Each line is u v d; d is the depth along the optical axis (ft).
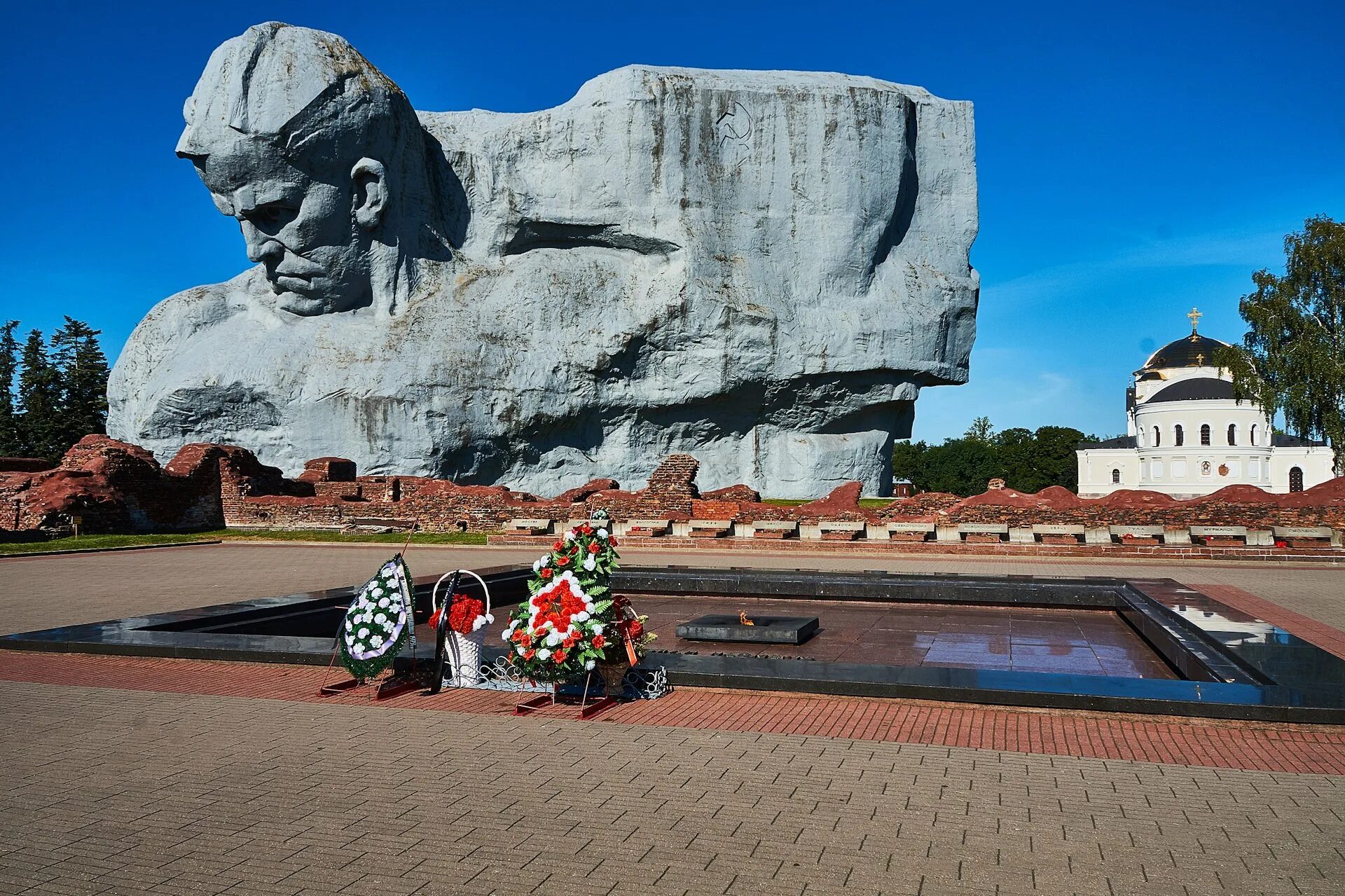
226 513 104.63
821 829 15.53
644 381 182.80
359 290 177.78
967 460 365.81
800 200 182.39
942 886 13.43
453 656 26.23
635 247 184.55
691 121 179.42
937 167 193.88
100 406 228.43
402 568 25.84
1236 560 65.62
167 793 17.43
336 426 168.45
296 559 71.77
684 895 13.16
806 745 20.44
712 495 86.84
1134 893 13.20
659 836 15.28
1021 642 33.68
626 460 185.98
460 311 177.68
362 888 13.41
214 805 16.78
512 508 94.73
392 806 16.71
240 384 168.25
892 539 75.56
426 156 182.29
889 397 187.11
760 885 13.44
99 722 22.47
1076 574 58.39
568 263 183.21
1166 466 277.64
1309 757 19.51
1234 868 14.01
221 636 31.17
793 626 33.99
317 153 160.35
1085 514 71.82
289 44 158.40
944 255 193.06
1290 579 54.24
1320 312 163.12
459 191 187.73
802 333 179.63
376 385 168.14
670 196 179.11
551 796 17.19
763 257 182.60
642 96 179.22
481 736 21.26
